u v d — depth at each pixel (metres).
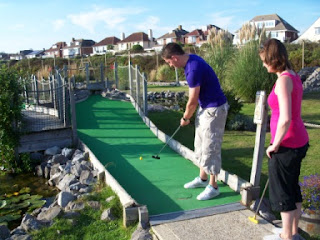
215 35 14.38
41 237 3.53
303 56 21.12
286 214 2.72
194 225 3.31
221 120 3.74
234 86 12.99
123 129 8.08
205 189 4.00
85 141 7.12
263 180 4.71
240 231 3.17
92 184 4.91
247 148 6.64
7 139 6.48
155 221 3.41
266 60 2.66
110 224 3.70
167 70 26.31
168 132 8.52
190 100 3.68
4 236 3.66
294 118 2.60
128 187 4.44
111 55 47.12
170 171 5.06
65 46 81.88
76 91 12.63
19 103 6.70
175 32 64.81
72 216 3.91
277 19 50.25
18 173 6.61
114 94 12.40
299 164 2.67
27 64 43.59
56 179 5.78
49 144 7.05
